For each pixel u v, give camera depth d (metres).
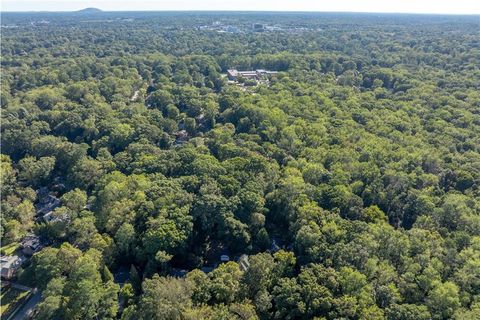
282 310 83.50
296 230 107.56
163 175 132.75
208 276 93.62
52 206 134.25
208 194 116.12
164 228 103.19
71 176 141.88
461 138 157.12
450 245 97.31
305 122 170.25
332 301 81.50
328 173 129.75
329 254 95.00
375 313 78.31
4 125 171.38
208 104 193.00
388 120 172.25
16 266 106.44
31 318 91.94
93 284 88.50
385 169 132.00
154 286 86.44
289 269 94.06
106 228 112.12
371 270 88.94
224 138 157.62
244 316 80.38
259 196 117.94
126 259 106.62
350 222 105.12
